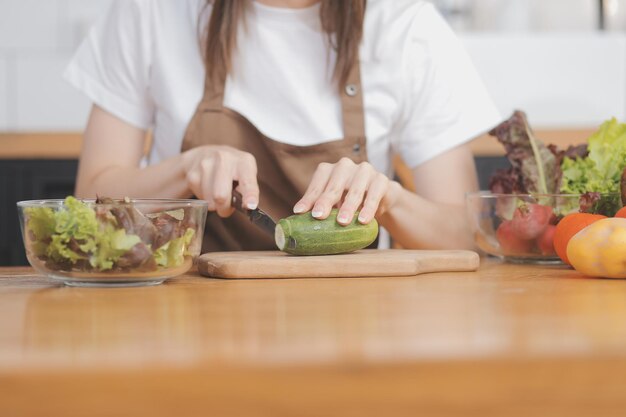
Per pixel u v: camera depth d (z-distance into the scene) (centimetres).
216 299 82
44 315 71
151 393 49
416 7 166
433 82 163
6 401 49
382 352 52
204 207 96
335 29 156
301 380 50
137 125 165
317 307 76
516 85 320
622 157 116
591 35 320
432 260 108
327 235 108
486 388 51
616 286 92
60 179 273
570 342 56
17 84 306
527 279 100
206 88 158
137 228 90
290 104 160
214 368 49
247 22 161
